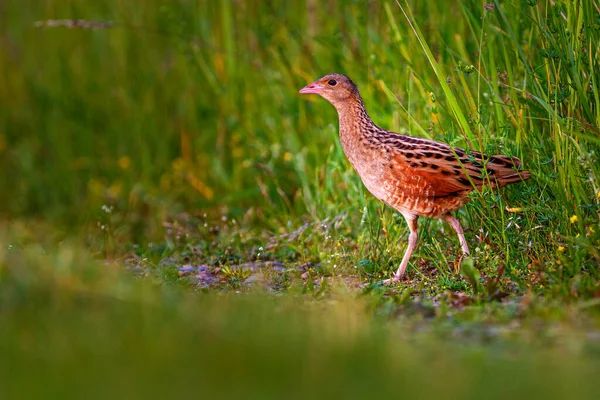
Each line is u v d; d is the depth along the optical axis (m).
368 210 13.05
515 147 11.61
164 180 16.31
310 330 9.23
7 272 11.09
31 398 7.10
